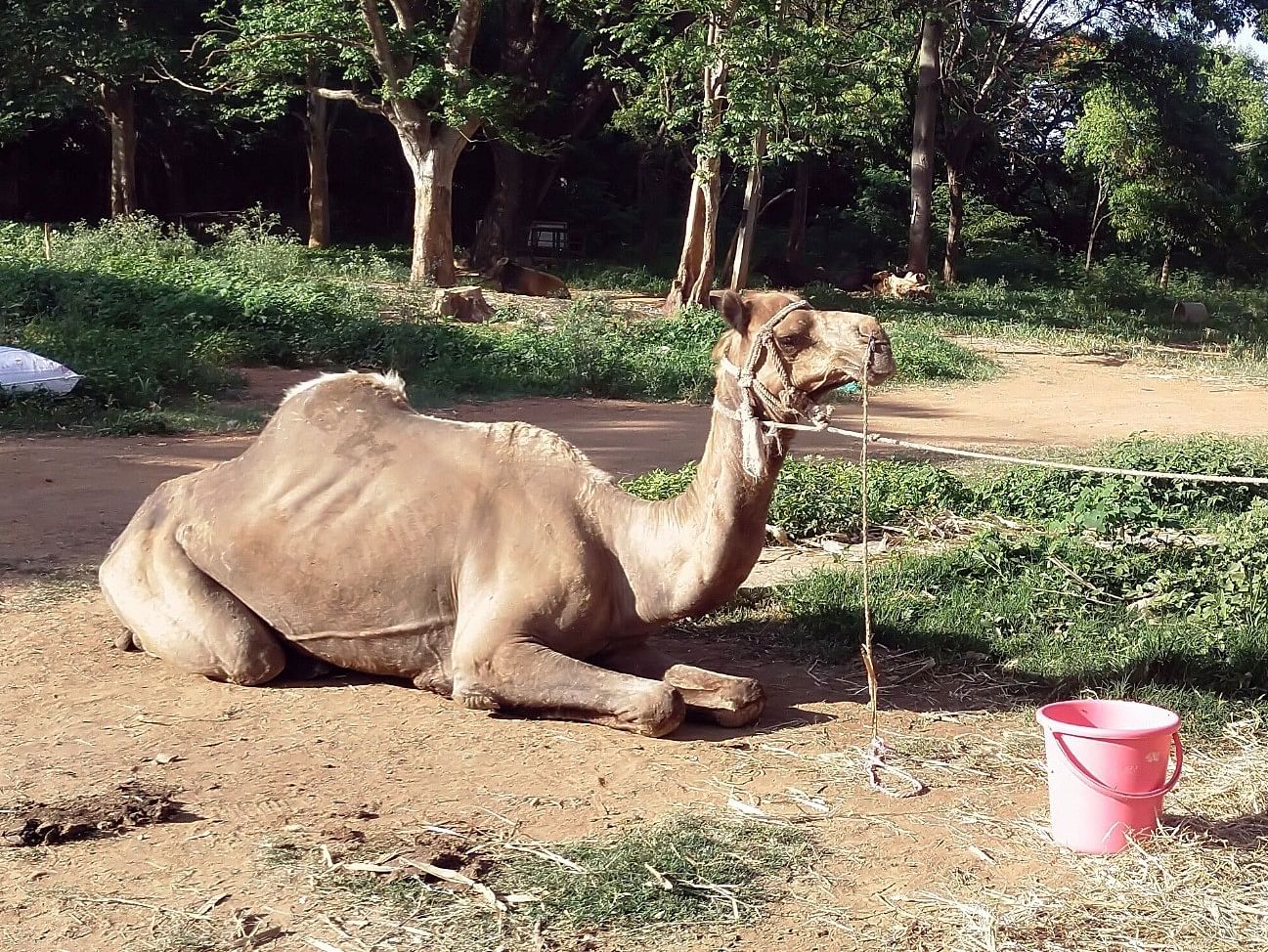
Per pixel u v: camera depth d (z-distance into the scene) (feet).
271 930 13.34
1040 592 26.73
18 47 114.32
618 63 140.36
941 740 19.20
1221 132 164.25
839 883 14.49
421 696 20.77
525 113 110.93
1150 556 29.48
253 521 21.15
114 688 21.09
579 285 133.59
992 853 15.31
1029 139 190.80
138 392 54.80
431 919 13.55
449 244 107.86
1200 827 16.02
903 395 72.02
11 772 17.58
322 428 21.53
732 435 18.61
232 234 121.29
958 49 146.92
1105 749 15.14
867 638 18.02
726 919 13.60
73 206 163.73
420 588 20.44
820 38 96.68
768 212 198.29
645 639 20.84
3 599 26.25
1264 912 13.87
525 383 67.82
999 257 179.63
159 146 156.87
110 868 14.74
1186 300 152.66
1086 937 13.30
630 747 18.57
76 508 34.81
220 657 20.97
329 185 172.04
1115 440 54.49
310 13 101.14
